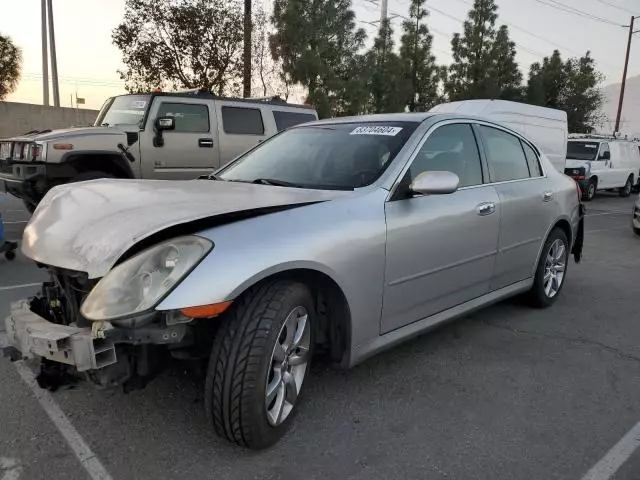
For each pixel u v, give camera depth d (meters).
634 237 10.67
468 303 4.20
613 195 22.00
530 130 14.65
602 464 2.80
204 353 2.77
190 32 17.88
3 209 11.19
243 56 18.61
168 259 2.48
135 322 2.40
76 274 2.69
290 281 2.81
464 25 29.05
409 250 3.44
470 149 4.27
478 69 28.70
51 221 3.07
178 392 3.38
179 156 9.53
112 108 9.84
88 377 2.62
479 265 4.16
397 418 3.19
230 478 2.60
